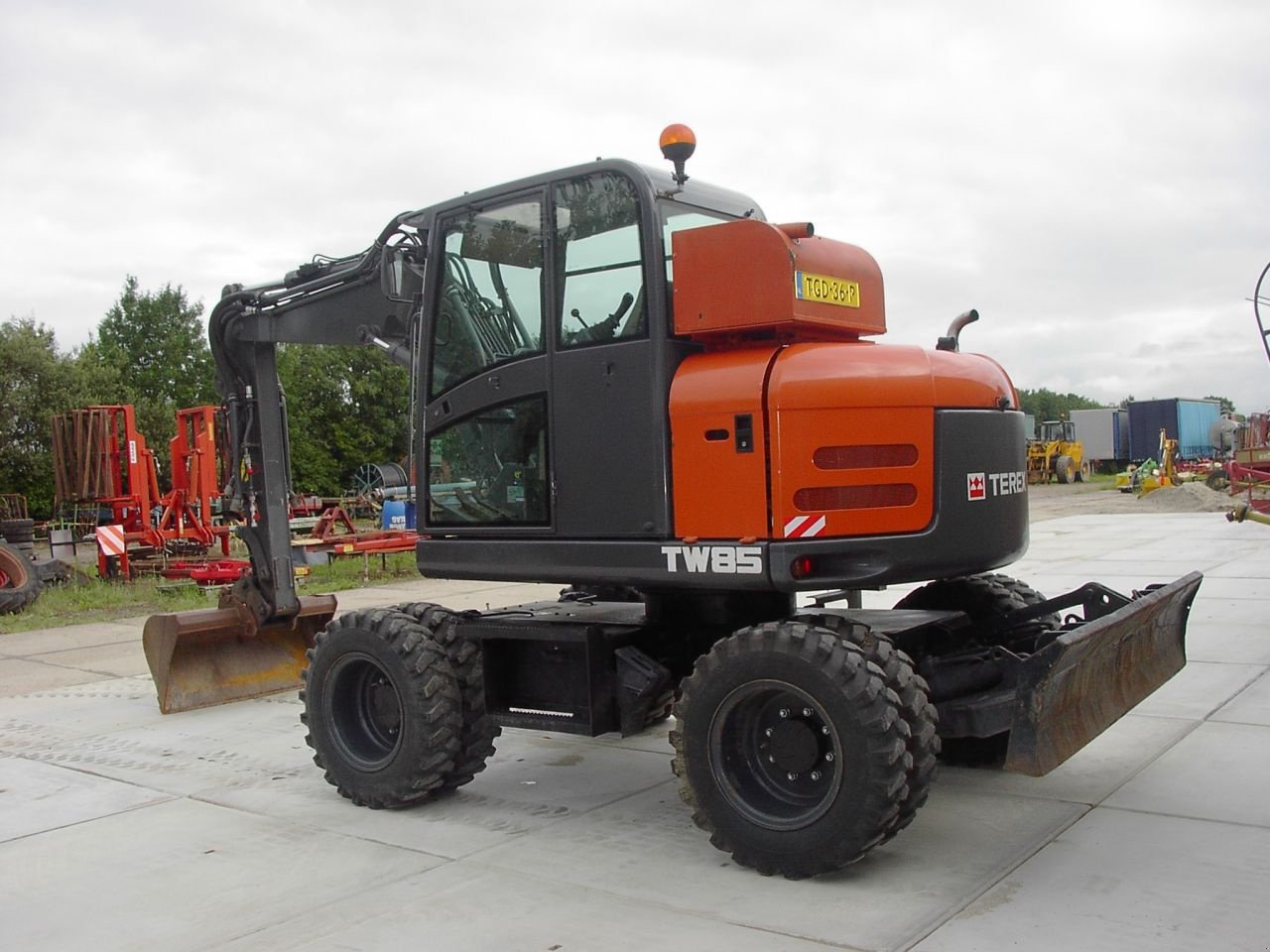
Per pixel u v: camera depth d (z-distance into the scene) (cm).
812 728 431
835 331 481
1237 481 1642
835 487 441
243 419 777
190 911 423
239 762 651
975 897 403
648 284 473
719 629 543
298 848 493
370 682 567
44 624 1296
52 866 480
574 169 497
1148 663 521
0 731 750
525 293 517
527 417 516
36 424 3334
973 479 466
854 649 420
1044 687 414
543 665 530
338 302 689
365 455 4812
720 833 446
